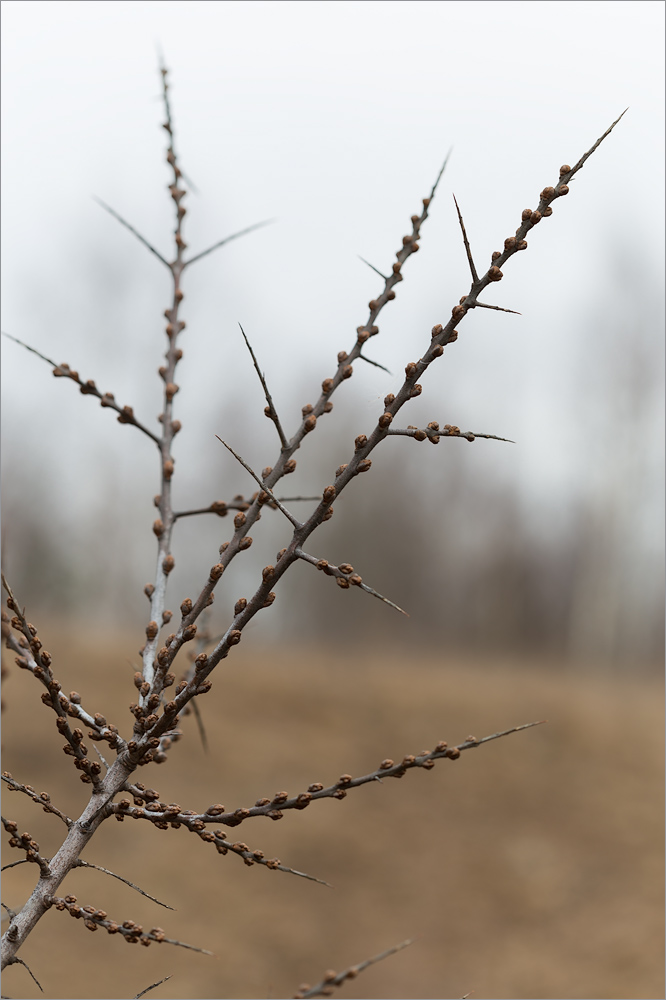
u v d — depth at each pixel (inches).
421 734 534.3
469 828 431.2
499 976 309.9
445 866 395.2
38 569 857.5
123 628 880.3
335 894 366.3
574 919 354.0
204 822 53.4
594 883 384.5
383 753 507.5
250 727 520.4
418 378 53.4
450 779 483.2
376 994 293.4
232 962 300.0
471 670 876.6
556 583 1504.7
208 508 67.5
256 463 890.7
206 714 536.4
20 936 50.8
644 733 561.3
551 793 469.4
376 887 375.2
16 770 393.7
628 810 452.4
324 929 337.4
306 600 1274.6
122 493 965.8
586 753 512.7
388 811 445.7
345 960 316.8
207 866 374.6
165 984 274.8
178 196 79.0
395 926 344.5
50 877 52.2
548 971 310.0
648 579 1325.0
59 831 361.1
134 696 493.0
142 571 980.6
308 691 583.2
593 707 605.9
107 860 367.9
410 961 318.0
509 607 1439.5
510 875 386.6
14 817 362.9
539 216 53.0
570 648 1357.0
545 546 1515.7
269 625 1111.6
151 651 60.7
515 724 561.9
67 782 397.4
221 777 456.1
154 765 462.6
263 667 643.5
